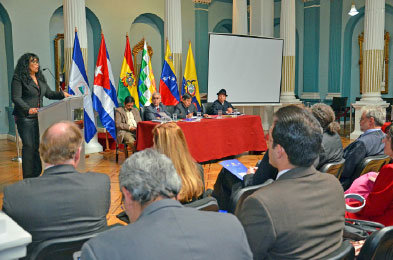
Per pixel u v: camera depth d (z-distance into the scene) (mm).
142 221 917
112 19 9688
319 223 1246
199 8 11484
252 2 9414
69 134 1601
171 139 1854
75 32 6145
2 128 8789
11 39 8312
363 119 3002
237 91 8602
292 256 1199
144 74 7586
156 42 10859
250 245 1193
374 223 1991
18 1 8289
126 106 6316
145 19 10594
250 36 8562
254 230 1188
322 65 11875
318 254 1232
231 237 944
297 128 1307
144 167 988
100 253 857
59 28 9117
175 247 871
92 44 9664
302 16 11922
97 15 9398
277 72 9047
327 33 11688
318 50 11852
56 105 3453
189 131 5590
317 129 1327
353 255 1327
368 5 8414
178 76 8172
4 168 5844
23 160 4066
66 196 1521
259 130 6793
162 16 10633
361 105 8508
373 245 1381
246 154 7000
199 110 8297
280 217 1188
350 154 2916
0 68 8555
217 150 6027
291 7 9258
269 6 9367
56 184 1529
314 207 1260
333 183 1367
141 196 963
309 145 1305
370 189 2418
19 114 4012
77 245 1452
